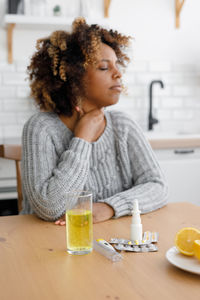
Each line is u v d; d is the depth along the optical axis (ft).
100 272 2.51
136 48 10.54
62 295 2.19
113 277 2.42
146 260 2.70
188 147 8.91
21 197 5.67
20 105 9.96
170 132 10.93
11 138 9.89
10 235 3.39
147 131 10.62
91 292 2.22
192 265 2.45
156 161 5.00
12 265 2.68
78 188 4.14
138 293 2.19
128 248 2.91
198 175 9.00
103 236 3.29
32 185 4.14
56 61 4.57
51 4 9.68
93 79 4.54
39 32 9.87
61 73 4.54
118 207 3.90
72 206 2.85
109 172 4.93
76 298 2.15
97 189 4.83
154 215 3.99
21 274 2.51
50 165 4.41
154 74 10.72
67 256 2.82
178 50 10.81
